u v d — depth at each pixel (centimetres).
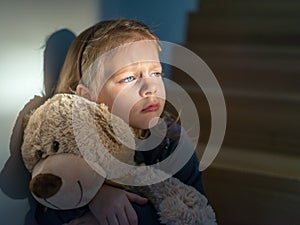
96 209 61
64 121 61
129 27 77
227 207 108
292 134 130
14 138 68
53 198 57
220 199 108
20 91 69
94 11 92
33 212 73
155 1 128
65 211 62
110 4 99
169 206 68
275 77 149
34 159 62
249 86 149
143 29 79
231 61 155
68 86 74
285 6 158
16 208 70
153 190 69
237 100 137
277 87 148
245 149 125
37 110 66
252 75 151
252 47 158
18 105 68
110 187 64
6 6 64
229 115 136
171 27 148
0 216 67
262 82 150
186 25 172
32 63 71
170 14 146
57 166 57
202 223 71
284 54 152
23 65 69
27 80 70
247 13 165
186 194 72
